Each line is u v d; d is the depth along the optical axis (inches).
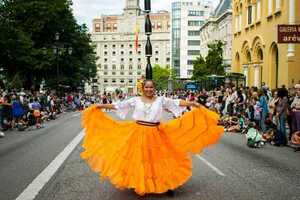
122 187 303.0
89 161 311.7
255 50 1558.8
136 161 291.1
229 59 2608.3
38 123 920.9
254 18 1574.8
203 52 3703.3
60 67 2084.2
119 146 300.0
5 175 376.2
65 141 644.1
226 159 470.0
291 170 405.1
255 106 746.2
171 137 309.0
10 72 1776.6
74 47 2124.8
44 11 1803.6
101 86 7180.1
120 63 7155.5
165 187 294.2
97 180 352.2
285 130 600.4
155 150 294.5
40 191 314.7
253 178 364.5
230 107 925.2
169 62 6988.2
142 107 299.1
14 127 895.1
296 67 1182.3
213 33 3203.7
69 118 1291.8
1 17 1758.1
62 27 1978.3
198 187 328.5
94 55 2640.3
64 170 398.3
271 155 507.8
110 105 313.6
